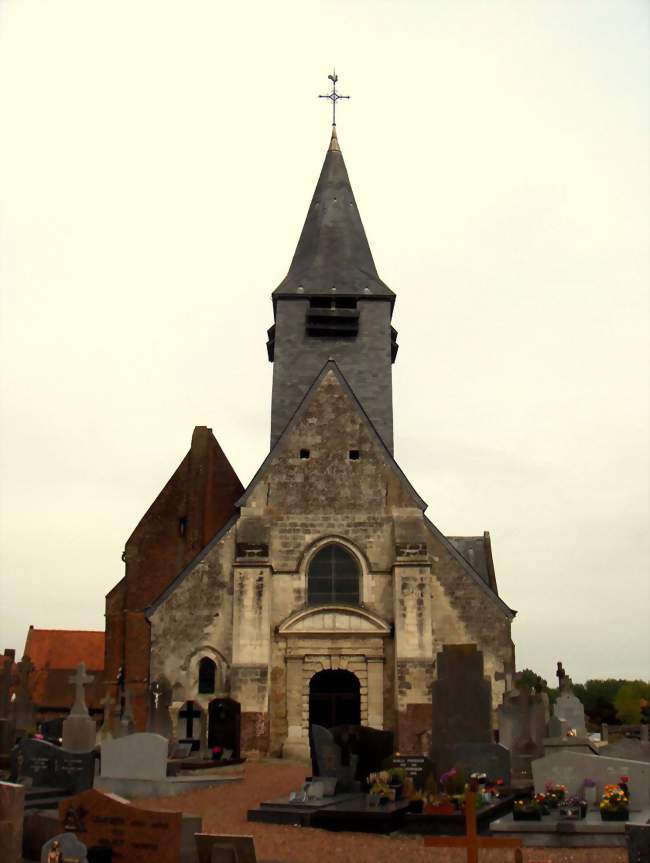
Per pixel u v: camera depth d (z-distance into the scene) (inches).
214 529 1451.8
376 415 1542.8
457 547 1563.7
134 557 1409.9
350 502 1245.1
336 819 644.1
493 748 741.9
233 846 480.1
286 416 1537.9
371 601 1206.3
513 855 561.9
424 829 627.2
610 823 594.9
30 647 2471.7
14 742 982.4
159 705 1173.7
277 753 1151.6
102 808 514.9
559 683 1088.2
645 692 3280.0
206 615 1210.0
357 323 1590.8
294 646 1188.5
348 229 1711.4
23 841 541.6
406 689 1145.4
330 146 1843.0
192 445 1464.1
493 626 1196.5
